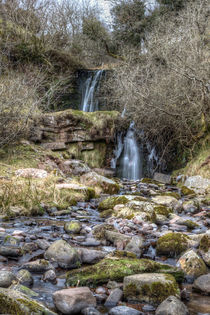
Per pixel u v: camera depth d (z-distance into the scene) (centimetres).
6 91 783
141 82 998
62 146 905
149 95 930
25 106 830
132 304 192
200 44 881
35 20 1362
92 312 170
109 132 986
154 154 1056
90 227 380
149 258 281
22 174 611
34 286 210
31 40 1234
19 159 717
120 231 362
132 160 1043
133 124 1044
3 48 1145
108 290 207
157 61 1098
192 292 212
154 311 182
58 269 245
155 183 858
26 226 381
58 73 1315
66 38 1502
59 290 192
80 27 1733
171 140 988
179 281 230
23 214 439
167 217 456
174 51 940
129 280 203
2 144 747
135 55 1329
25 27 1330
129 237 318
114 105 1173
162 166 1039
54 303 180
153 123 981
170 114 885
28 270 235
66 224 368
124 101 1023
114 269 227
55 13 1489
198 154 887
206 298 202
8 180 559
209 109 852
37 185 552
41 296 194
